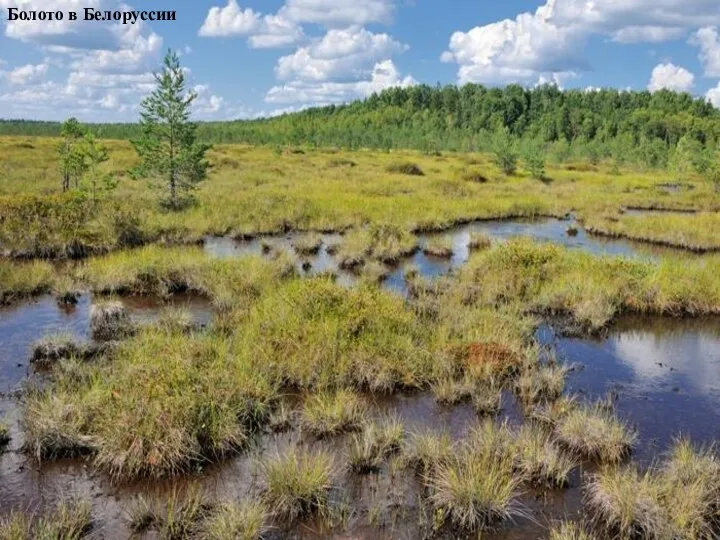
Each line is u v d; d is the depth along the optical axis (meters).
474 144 91.69
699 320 13.17
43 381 8.79
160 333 10.34
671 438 7.84
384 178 40.22
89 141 23.53
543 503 6.35
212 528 5.59
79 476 6.60
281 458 6.96
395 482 6.64
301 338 9.75
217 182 33.56
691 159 50.75
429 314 12.30
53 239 17.06
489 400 8.44
